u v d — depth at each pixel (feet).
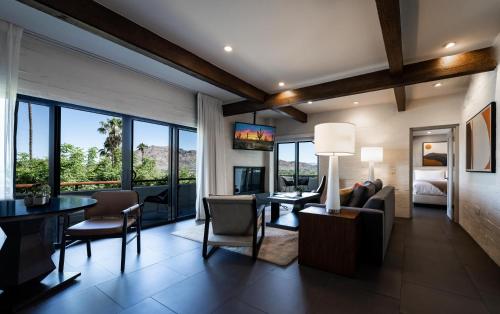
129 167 12.36
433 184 19.69
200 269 7.70
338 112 18.79
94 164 11.20
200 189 15.19
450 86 13.16
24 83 8.48
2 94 7.72
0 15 7.48
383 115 16.89
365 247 8.23
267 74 11.76
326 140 7.47
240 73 11.66
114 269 7.66
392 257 8.78
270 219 14.51
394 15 6.15
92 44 9.31
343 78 12.12
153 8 7.00
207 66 10.43
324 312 5.46
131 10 7.09
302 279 7.05
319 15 7.22
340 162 18.37
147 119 13.16
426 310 5.53
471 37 8.25
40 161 9.44
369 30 7.98
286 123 21.79
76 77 9.90
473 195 11.09
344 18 7.35
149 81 12.78
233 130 18.62
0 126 7.64
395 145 16.39
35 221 6.46
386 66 10.71
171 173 14.56
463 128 13.37
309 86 13.23
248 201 8.33
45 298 6.01
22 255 6.12
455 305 5.74
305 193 16.16
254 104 15.62
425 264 8.13
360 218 8.13
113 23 7.13
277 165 22.94
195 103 15.51
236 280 6.98
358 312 5.45
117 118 12.01
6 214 5.24
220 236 8.97
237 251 9.32
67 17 6.33
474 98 11.23
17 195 8.75
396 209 16.12
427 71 9.91
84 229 7.43
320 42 8.80
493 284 6.75
